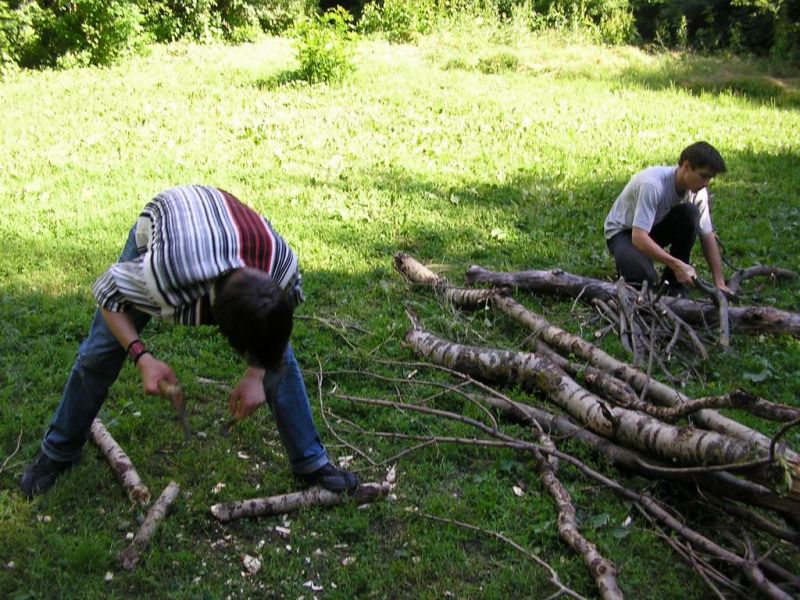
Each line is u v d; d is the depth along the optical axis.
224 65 14.18
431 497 3.68
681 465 3.56
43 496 3.54
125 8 14.76
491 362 4.48
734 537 3.39
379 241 6.75
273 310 2.56
